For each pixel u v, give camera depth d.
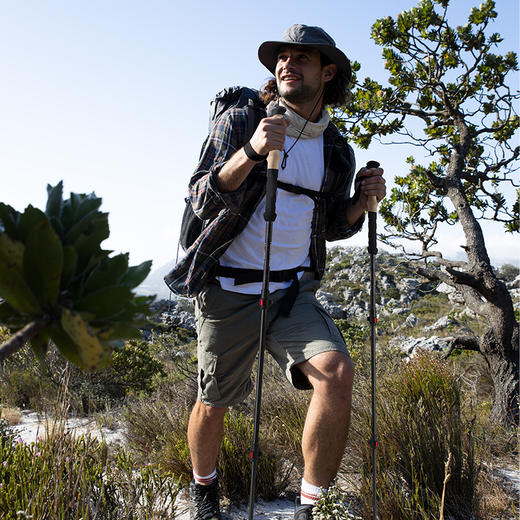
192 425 2.79
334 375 2.35
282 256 2.70
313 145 2.79
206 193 2.44
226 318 2.65
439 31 7.62
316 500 2.32
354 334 10.45
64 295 0.64
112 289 0.63
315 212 2.79
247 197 2.60
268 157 2.29
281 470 3.52
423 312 24.89
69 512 2.20
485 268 6.42
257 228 2.64
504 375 5.95
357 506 2.89
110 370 7.45
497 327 6.16
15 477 2.52
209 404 2.71
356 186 2.88
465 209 6.91
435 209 7.88
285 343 2.55
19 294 0.60
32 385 5.92
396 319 21.09
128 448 4.18
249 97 2.78
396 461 3.24
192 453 2.80
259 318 2.63
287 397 4.78
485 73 7.71
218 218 2.59
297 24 2.71
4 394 5.88
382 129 8.20
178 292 2.73
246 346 2.68
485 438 4.12
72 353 0.64
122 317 0.64
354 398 4.25
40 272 0.61
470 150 8.05
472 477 3.09
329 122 2.89
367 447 3.36
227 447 3.33
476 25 7.61
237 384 2.74
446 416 3.56
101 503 2.46
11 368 6.26
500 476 3.53
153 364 8.05
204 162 2.66
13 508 2.19
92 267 0.66
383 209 8.09
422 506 2.77
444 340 8.72
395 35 7.79
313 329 2.51
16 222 0.65
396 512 2.74
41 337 0.65
